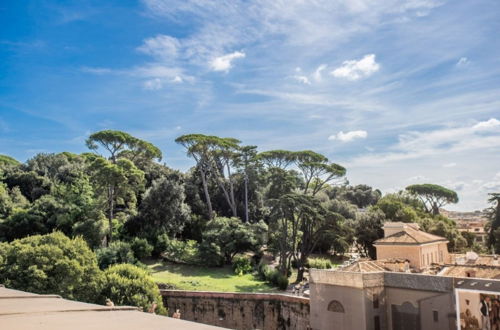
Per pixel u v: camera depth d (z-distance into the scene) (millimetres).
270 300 42219
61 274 36562
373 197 124000
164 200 67250
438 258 49906
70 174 82000
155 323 4383
